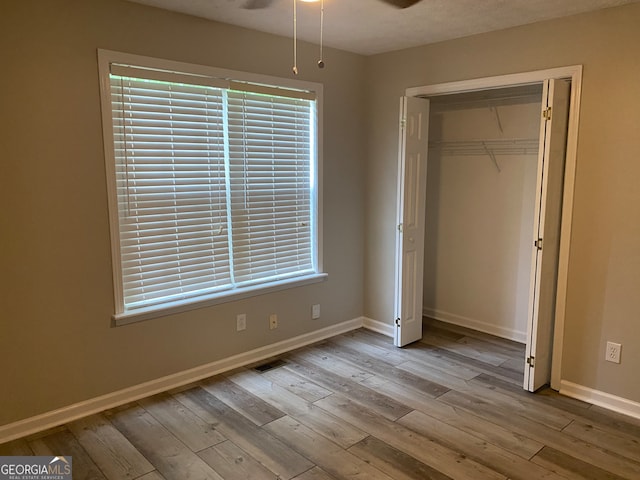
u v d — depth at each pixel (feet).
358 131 13.26
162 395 9.86
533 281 9.61
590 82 9.09
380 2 8.64
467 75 11.05
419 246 12.59
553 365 10.11
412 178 12.04
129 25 8.75
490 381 10.57
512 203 12.85
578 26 9.16
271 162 11.46
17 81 7.70
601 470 7.46
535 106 12.14
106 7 8.46
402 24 10.02
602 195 9.11
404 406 9.45
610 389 9.36
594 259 9.32
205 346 10.68
